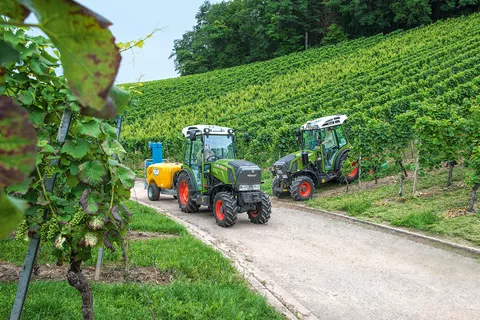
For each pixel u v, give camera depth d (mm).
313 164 14539
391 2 65438
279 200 14367
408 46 47219
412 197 11805
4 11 447
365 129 14000
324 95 34125
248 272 6793
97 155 2854
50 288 4914
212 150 11648
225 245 8641
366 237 9242
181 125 34344
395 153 12625
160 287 5281
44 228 2691
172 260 6512
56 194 3230
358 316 5371
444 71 26938
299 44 77250
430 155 11984
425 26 60188
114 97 890
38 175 2607
